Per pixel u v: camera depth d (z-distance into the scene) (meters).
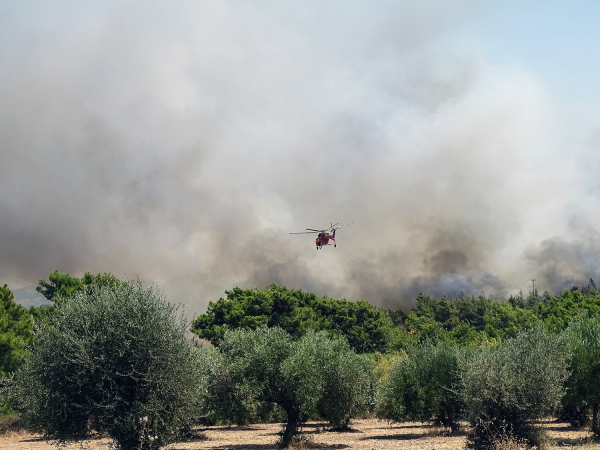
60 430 19.20
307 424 48.28
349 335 80.88
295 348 30.28
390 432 39.12
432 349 36.91
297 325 67.44
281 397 30.34
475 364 25.17
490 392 23.91
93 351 19.34
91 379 19.11
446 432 35.91
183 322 21.19
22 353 37.22
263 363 29.80
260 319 63.81
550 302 78.56
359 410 32.09
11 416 41.69
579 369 28.47
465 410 25.48
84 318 19.94
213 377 32.59
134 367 19.45
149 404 19.25
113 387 19.19
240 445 32.53
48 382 19.05
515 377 24.31
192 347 21.19
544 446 23.88
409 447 28.66
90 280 51.34
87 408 18.92
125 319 19.77
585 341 29.33
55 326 19.91
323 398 31.22
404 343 70.81
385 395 36.66
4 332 39.94
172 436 19.95
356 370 31.59
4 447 33.94
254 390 29.50
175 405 19.91
